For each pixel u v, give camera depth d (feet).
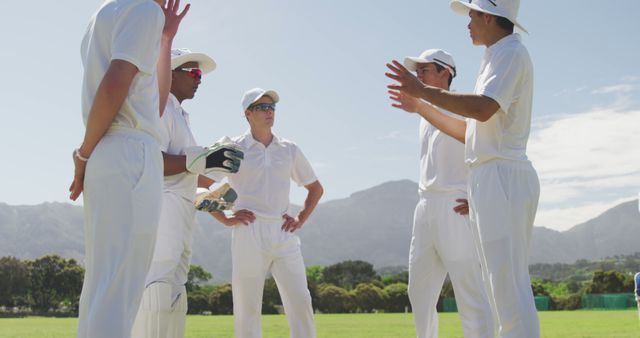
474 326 17.49
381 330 50.55
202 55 15.75
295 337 19.12
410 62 19.07
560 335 39.29
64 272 212.64
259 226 18.88
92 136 9.46
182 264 14.42
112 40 9.68
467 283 17.60
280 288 19.25
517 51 12.74
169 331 13.80
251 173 19.08
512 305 12.34
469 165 13.28
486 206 12.65
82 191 10.02
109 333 8.98
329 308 192.65
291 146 19.83
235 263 18.94
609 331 43.50
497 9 13.11
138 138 9.77
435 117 15.98
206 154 13.05
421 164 18.44
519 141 12.92
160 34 9.98
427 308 18.25
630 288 220.02
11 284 207.00
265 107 19.27
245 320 18.94
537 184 13.03
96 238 9.46
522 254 12.67
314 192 20.39
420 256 18.15
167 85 12.60
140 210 9.56
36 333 45.57
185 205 14.32
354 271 345.92
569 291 245.45
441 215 17.74
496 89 12.39
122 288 9.32
